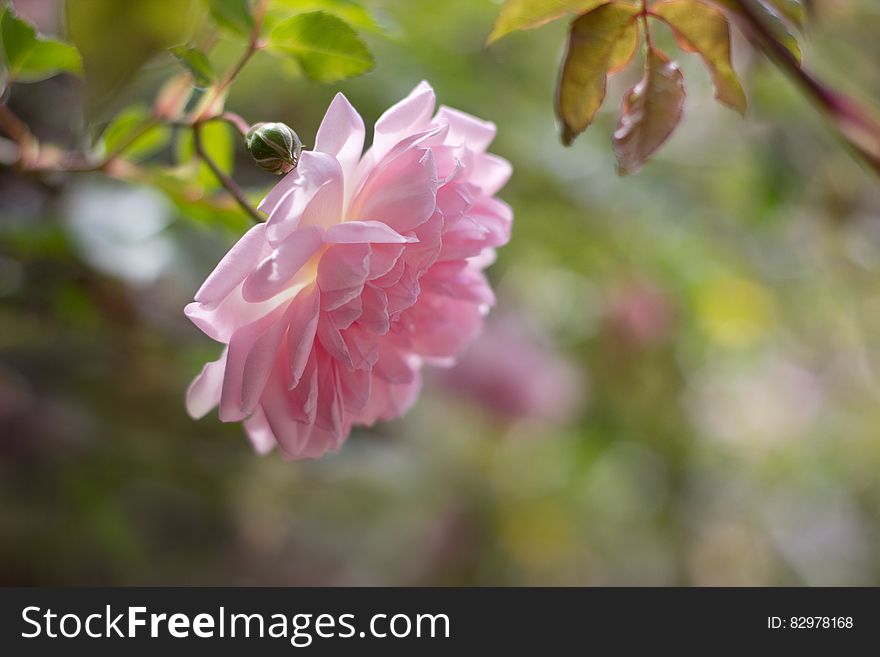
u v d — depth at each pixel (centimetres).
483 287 31
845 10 46
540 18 29
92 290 45
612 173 62
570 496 86
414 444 80
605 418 78
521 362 75
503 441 84
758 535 95
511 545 86
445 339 32
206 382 30
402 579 83
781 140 57
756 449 92
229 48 47
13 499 55
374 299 29
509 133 59
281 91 51
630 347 73
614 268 70
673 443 80
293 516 73
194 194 35
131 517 66
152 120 34
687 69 57
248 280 27
